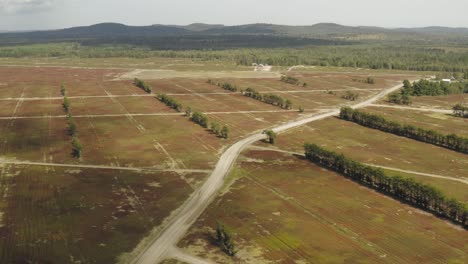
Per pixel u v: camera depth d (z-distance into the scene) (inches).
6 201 4621.1
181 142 7007.9
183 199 4803.2
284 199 4832.7
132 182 5270.7
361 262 3567.9
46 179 5290.4
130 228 4101.9
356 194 4982.8
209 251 3708.2
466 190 5162.4
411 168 5969.5
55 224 4141.2
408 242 3897.6
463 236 4010.8
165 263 3523.6
